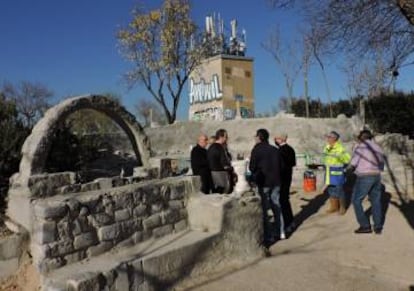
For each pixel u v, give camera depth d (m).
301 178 15.50
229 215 7.38
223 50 43.38
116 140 22.59
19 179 6.54
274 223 8.94
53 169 8.92
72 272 5.46
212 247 7.05
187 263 6.58
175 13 30.61
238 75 43.38
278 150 8.81
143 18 30.56
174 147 27.55
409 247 7.86
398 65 10.77
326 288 6.18
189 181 7.81
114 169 12.11
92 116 23.98
